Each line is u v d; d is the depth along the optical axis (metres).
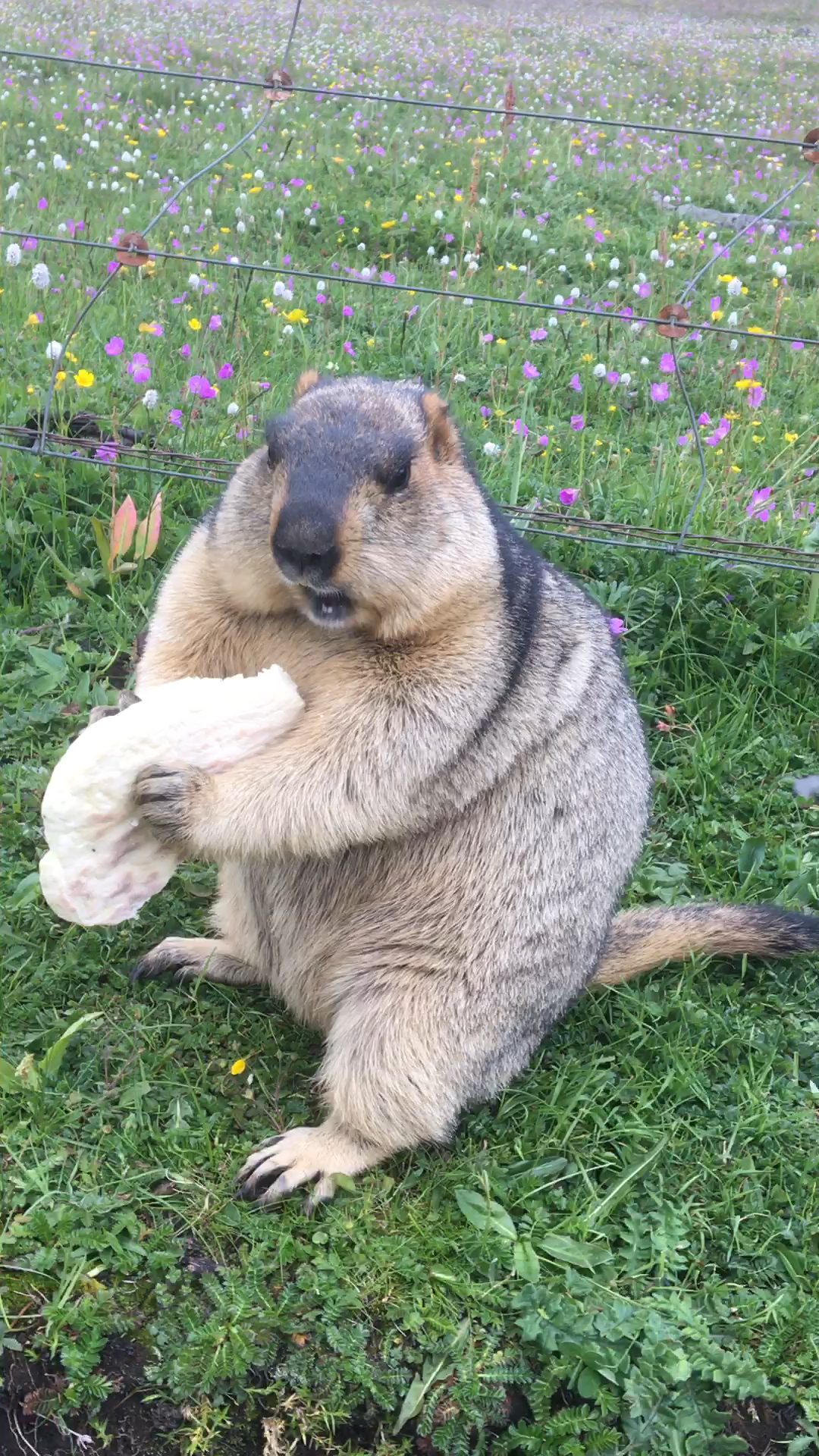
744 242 2.22
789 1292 0.68
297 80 3.01
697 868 0.95
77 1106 0.71
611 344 1.63
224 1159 0.70
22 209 1.82
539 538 1.15
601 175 2.54
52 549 1.08
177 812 0.66
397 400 0.70
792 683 1.10
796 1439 0.64
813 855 0.97
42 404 1.23
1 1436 0.61
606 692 0.77
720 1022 0.82
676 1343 0.65
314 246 1.95
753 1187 0.73
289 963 0.77
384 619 0.66
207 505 1.14
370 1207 0.69
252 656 0.71
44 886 0.67
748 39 5.19
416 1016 0.72
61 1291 0.63
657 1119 0.76
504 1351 0.65
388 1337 0.64
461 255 1.88
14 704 0.96
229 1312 0.63
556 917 0.75
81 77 2.67
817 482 1.34
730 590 1.13
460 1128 0.75
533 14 5.54
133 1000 0.78
